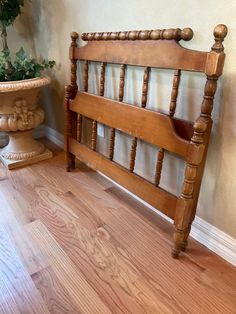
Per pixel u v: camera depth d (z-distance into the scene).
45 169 1.69
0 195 1.41
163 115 0.97
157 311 0.84
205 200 1.08
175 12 0.97
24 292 0.89
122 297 0.89
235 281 0.96
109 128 1.46
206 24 0.89
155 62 1.00
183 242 1.05
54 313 0.83
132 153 1.18
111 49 1.18
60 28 1.61
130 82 1.24
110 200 1.39
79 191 1.47
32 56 2.03
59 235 1.14
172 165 1.18
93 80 1.46
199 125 0.83
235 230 1.01
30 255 1.04
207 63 0.81
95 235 1.15
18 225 1.20
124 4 1.15
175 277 0.97
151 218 1.27
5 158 1.72
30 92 1.58
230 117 0.91
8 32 1.89
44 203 1.36
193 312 0.85
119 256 1.05
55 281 0.93
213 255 1.08
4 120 1.59
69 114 1.52
